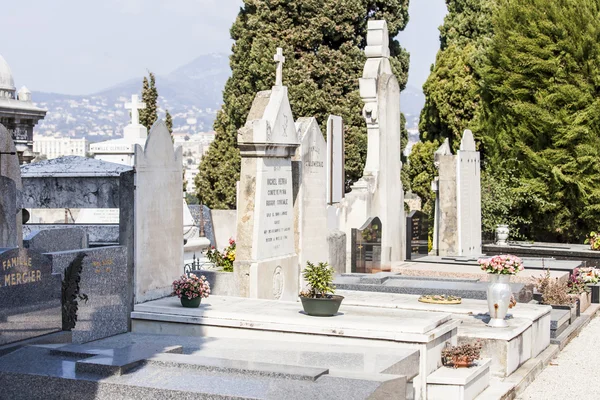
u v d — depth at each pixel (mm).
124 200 11789
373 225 19266
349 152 32219
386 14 33844
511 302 13906
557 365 13570
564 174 27812
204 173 35844
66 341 10109
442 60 34719
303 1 32406
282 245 14414
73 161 14242
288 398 7789
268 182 13828
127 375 8477
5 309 9227
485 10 35844
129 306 11773
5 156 10008
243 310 11672
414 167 35625
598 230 28219
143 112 35312
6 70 22609
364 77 20234
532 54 28031
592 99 27375
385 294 15570
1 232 9828
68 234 11484
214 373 8555
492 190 27719
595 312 18531
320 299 11289
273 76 32406
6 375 8594
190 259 19922
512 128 28844
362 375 8609
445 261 21344
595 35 27344
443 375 10695
